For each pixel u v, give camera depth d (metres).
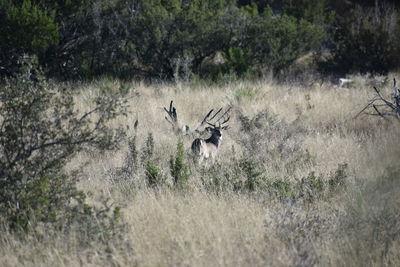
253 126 53.19
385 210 26.81
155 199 29.62
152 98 69.50
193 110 66.00
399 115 54.84
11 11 94.44
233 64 98.12
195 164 39.22
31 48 94.81
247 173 35.03
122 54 101.75
